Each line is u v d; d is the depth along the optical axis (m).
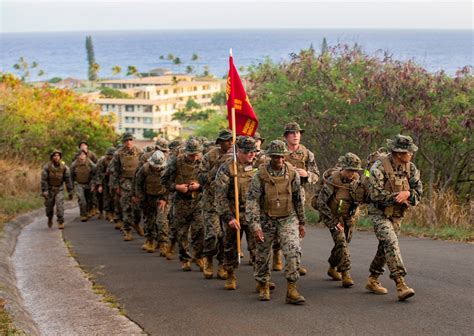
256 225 9.39
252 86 24.67
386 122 20.06
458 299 9.24
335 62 22.31
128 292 10.60
